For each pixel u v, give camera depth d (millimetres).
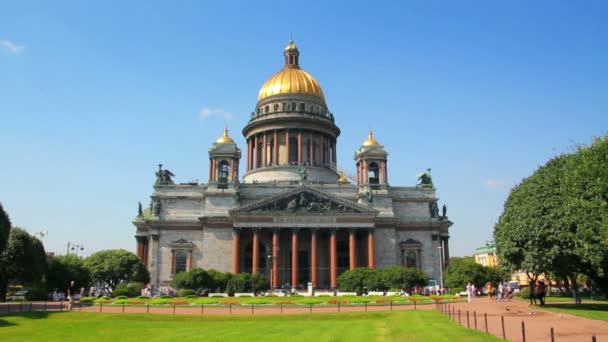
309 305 70312
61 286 103562
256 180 140250
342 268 120438
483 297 90500
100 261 108875
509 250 61281
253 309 66062
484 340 32562
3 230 77000
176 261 119938
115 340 41656
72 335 45281
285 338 40125
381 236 122500
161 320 58906
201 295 100250
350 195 127812
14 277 94625
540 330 37938
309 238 124062
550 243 57062
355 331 43750
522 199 62656
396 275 99438
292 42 161875
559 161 64938
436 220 127062
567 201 56156
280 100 148375
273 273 111625
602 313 50438
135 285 98062
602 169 54375
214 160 125438
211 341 39656
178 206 124375
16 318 56281
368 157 129625
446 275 113375
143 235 126312
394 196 129625
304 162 143125
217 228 119625
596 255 52500
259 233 116062
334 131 152000
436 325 42875
